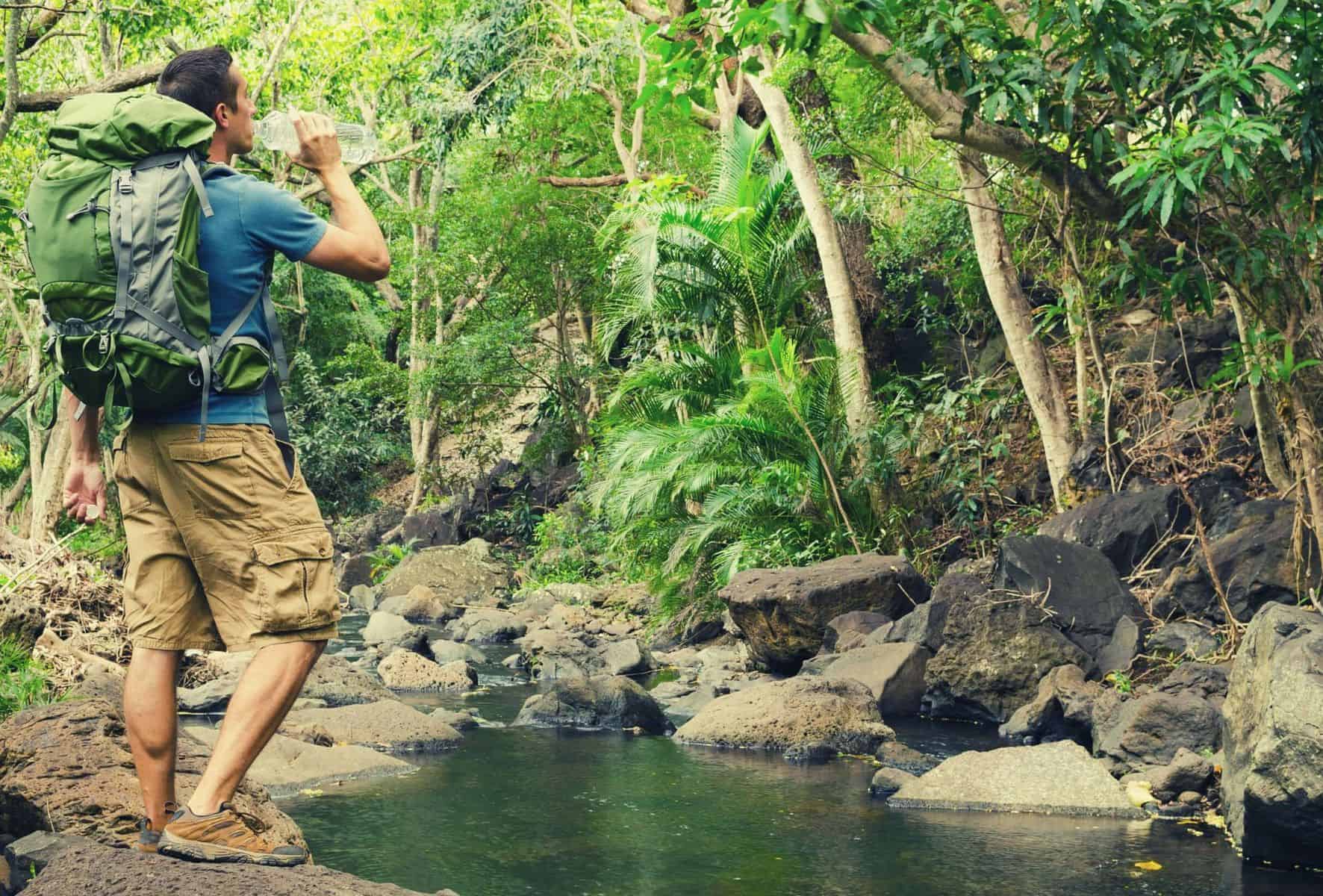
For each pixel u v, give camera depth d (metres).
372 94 23.05
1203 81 5.61
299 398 27.70
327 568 3.01
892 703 8.43
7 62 8.52
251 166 14.62
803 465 11.91
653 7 16.09
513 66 17.11
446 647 11.39
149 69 8.88
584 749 7.19
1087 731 7.29
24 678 6.79
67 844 3.81
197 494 2.90
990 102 5.88
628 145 19.78
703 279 13.31
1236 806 5.12
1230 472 10.12
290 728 6.82
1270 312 6.65
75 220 2.76
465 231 21.22
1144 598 8.83
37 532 14.95
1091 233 10.21
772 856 4.88
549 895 4.37
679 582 12.50
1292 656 4.91
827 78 13.88
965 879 4.56
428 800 5.82
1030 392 11.52
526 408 24.27
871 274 15.12
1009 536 8.90
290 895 2.74
